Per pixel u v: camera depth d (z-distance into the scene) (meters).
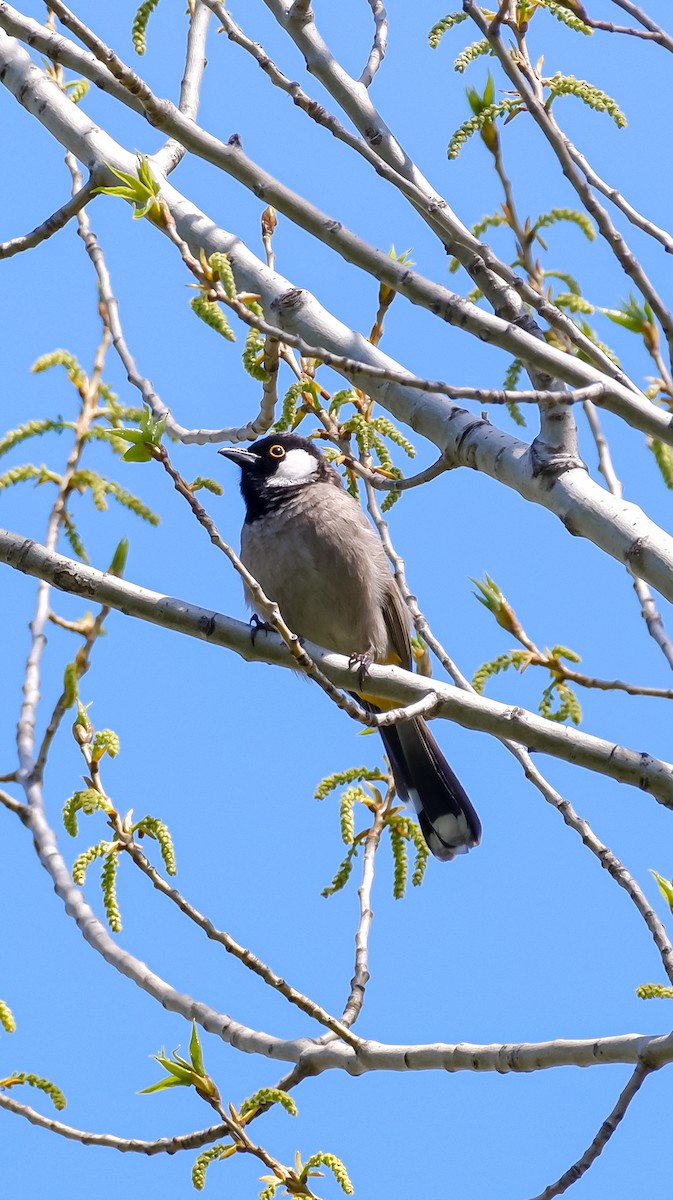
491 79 8.45
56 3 7.44
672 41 7.64
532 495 7.98
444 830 10.98
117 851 8.61
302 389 9.51
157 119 7.72
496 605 8.49
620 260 7.52
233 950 7.95
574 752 7.73
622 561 7.63
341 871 9.64
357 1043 7.75
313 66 8.38
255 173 7.73
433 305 7.52
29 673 10.83
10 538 8.23
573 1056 7.04
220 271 6.95
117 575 8.59
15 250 8.80
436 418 8.47
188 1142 7.77
